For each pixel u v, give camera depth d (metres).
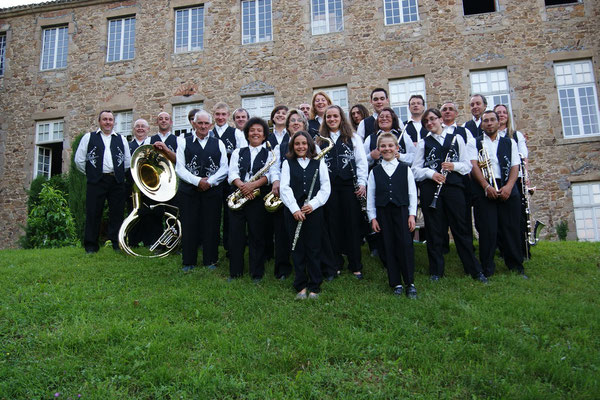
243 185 5.03
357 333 3.72
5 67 13.63
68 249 7.03
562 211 10.38
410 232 4.63
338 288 4.71
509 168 5.23
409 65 11.51
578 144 10.59
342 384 3.09
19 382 3.16
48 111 13.14
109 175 6.50
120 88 12.87
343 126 5.26
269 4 12.63
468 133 5.38
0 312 4.23
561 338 3.66
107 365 3.37
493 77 11.22
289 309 4.22
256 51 12.31
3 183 13.08
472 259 5.01
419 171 5.12
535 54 11.03
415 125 6.02
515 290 4.62
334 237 5.24
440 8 11.59
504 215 5.23
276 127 5.93
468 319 3.89
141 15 13.10
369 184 4.86
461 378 3.14
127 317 4.16
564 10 11.09
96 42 13.23
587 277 5.23
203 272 5.35
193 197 5.54
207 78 12.45
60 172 14.36
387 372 3.26
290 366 3.31
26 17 13.78
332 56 11.90
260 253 5.10
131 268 5.66
